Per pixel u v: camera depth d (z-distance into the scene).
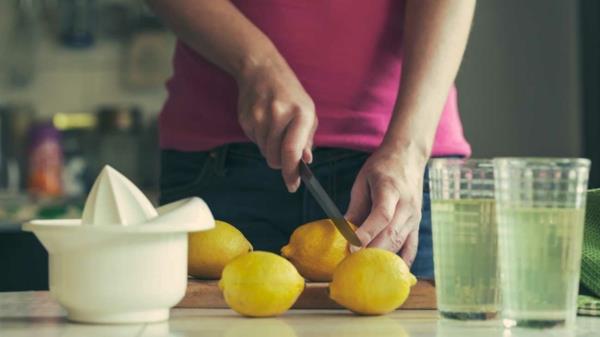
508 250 1.23
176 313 1.37
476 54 4.09
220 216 1.80
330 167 1.76
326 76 1.76
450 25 1.64
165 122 1.87
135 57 4.43
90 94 4.49
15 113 4.40
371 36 1.77
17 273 2.77
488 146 4.09
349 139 1.76
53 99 4.48
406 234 1.51
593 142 3.94
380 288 1.32
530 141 4.07
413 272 1.79
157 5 1.70
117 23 4.48
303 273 1.44
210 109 1.79
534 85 4.07
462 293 1.29
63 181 4.33
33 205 4.02
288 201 1.77
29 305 1.44
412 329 1.24
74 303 1.26
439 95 1.60
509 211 1.23
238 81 1.61
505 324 1.24
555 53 4.05
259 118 1.55
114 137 4.43
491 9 4.08
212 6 1.66
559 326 1.22
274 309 1.32
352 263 1.33
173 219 1.28
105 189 1.29
